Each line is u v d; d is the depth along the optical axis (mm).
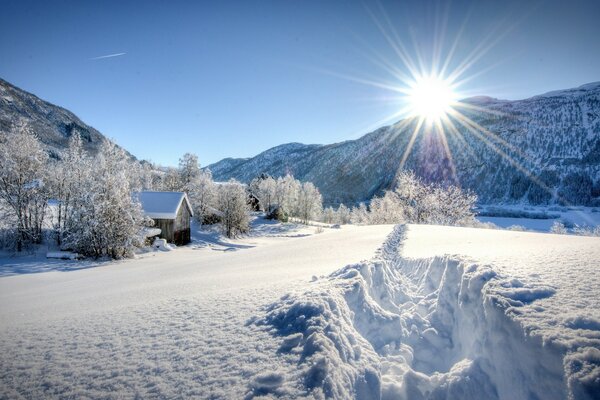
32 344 4980
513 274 6000
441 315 7215
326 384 3508
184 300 7230
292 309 5262
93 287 13258
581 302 4387
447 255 8828
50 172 33656
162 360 4230
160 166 76938
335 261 13766
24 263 26766
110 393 3539
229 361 4105
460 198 42375
